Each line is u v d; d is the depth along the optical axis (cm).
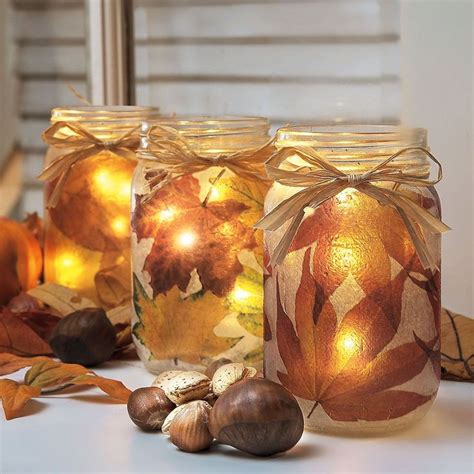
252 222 83
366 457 68
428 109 99
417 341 71
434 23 98
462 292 98
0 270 101
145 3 127
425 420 75
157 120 84
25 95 192
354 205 70
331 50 117
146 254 84
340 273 70
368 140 69
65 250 98
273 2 121
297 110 121
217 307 83
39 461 67
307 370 71
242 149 81
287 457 68
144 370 89
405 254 70
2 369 83
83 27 185
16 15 190
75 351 88
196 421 68
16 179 195
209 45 125
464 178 97
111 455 68
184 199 83
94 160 98
